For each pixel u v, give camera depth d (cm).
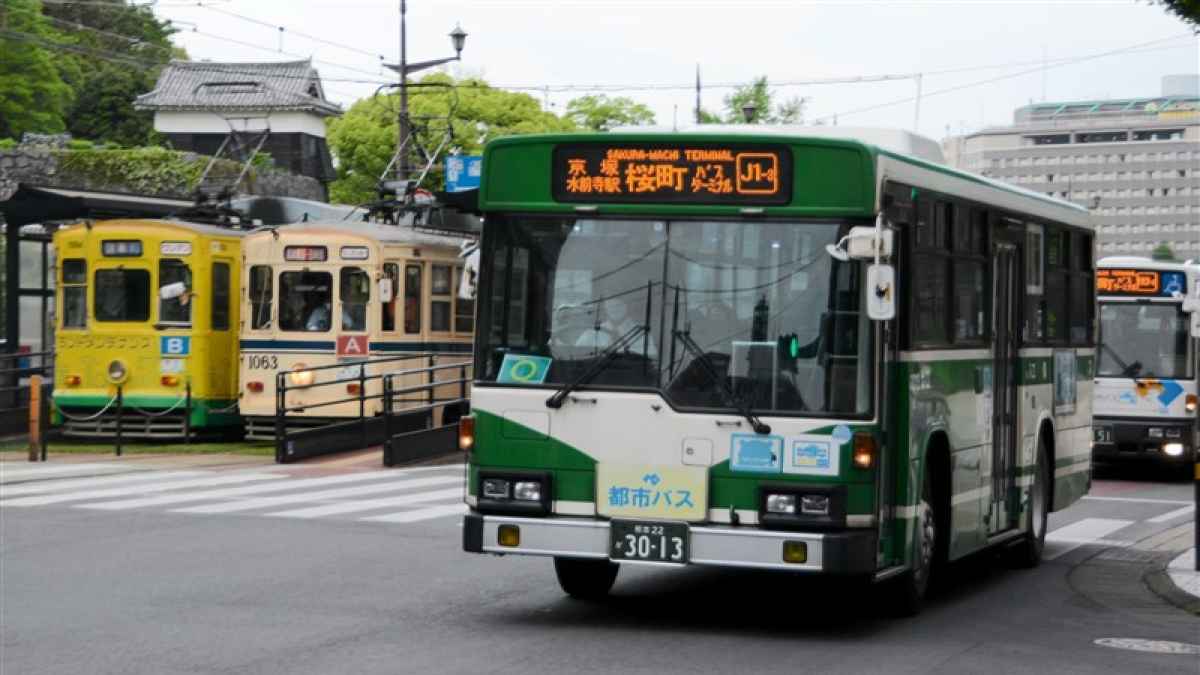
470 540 1170
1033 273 1609
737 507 1123
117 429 2897
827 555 1101
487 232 1193
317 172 7975
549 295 1173
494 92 6812
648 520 1134
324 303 2959
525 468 1166
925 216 1259
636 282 1154
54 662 1023
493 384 1178
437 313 3103
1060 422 1734
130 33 8388
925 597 1434
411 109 6694
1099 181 14688
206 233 3044
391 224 3319
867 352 1121
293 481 2442
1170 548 1833
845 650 1120
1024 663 1083
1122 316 2769
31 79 6588
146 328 3033
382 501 2145
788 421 1116
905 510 1205
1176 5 1441
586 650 1088
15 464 2717
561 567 1304
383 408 2842
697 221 1151
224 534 1773
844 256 1120
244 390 2992
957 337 1348
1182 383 2742
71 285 3084
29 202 3284
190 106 7888
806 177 1134
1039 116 15538
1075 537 1959
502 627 1180
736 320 1137
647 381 1144
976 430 1413
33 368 3403
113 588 1364
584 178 1171
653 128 1264
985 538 1462
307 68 7988
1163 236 14550
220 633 1137
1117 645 1177
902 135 1336
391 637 1126
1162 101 14850
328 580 1419
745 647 1121
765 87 6262
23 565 1516
